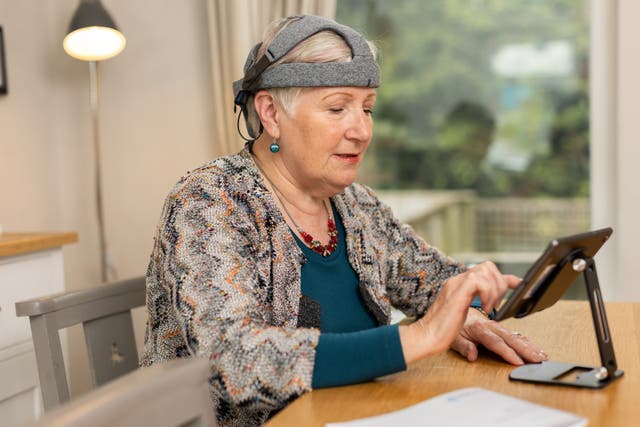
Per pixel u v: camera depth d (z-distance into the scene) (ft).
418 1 10.52
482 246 10.58
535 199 10.36
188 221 4.32
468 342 4.45
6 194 10.18
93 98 10.42
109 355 5.11
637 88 9.43
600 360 4.09
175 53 11.00
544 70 10.20
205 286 4.00
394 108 10.70
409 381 3.92
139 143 11.20
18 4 10.51
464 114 10.49
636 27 9.38
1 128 10.14
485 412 3.11
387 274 5.53
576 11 10.03
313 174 4.66
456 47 10.44
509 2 10.23
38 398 7.77
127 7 11.12
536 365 4.19
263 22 10.23
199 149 11.00
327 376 3.74
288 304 4.49
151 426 2.68
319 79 4.48
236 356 3.73
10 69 10.31
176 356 4.66
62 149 11.30
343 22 10.79
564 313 5.58
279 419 3.36
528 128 10.30
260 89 4.68
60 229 11.27
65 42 9.63
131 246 11.31
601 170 9.91
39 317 4.67
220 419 4.38
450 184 10.61
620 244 9.59
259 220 4.53
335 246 4.91
